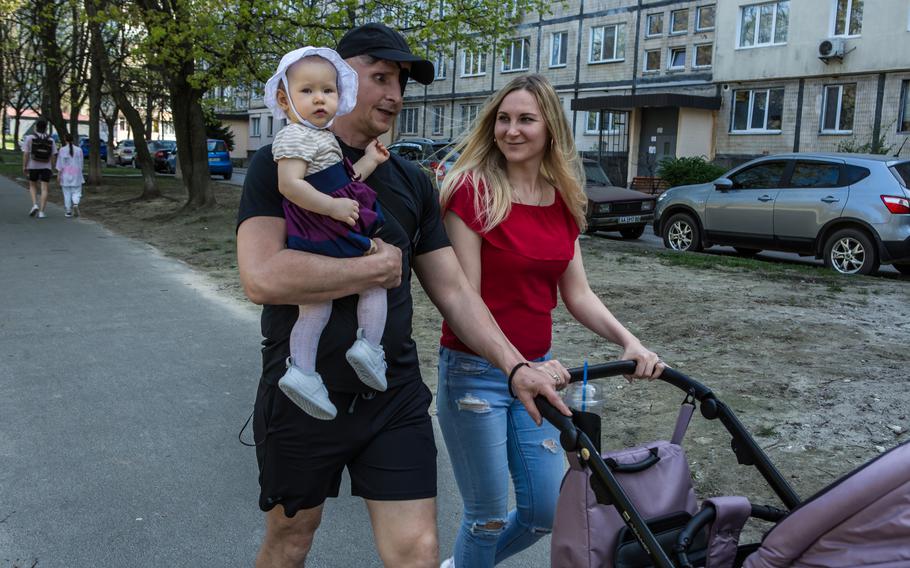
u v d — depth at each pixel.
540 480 2.83
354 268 2.26
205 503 3.96
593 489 2.20
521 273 2.79
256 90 17.47
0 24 38.31
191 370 6.16
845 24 26.02
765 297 9.19
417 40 16.31
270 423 2.40
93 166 30.17
